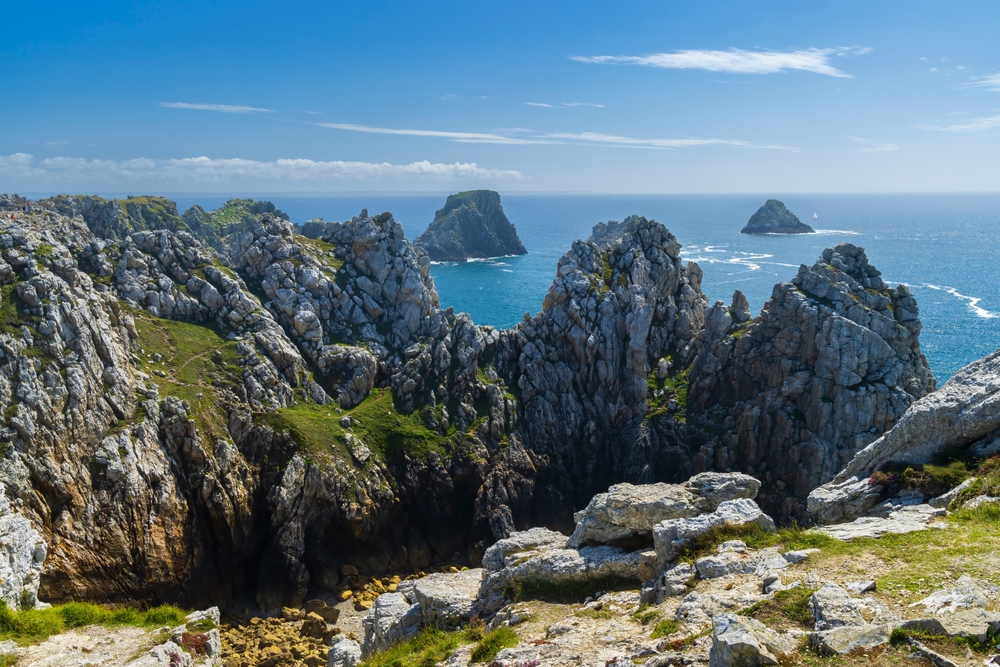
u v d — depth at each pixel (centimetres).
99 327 7944
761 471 9112
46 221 12250
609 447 10194
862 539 2758
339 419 9100
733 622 1952
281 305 10362
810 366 9056
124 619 3762
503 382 10262
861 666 1750
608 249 11631
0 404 6644
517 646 2670
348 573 8125
